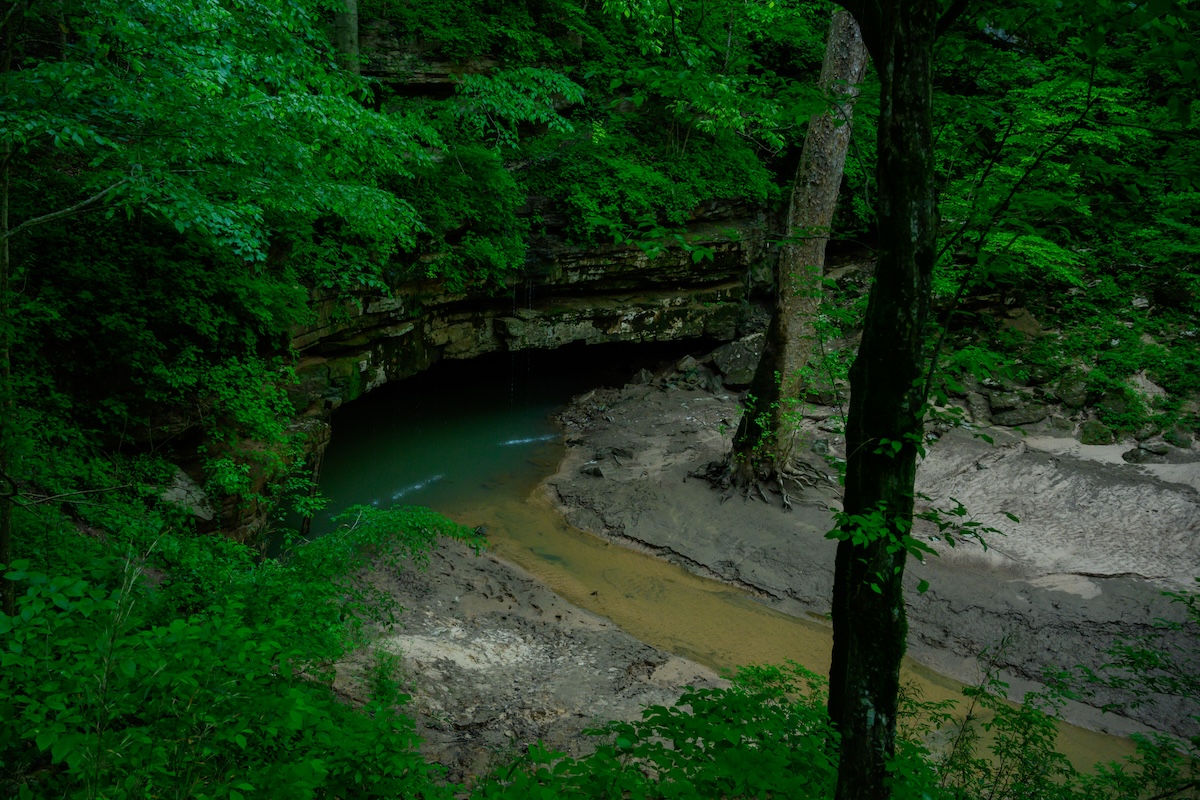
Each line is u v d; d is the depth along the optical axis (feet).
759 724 12.85
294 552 22.03
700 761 11.29
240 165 22.84
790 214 45.44
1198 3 11.27
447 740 25.11
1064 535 43.98
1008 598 39.37
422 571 39.01
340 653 19.77
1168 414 51.52
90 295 28.04
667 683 31.96
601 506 49.80
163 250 30.66
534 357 69.15
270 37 26.09
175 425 31.14
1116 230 57.82
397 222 33.09
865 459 12.47
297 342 38.63
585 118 61.11
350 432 55.98
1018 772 18.21
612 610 39.68
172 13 20.31
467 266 51.67
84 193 29.58
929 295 12.03
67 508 24.73
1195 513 43.42
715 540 45.80
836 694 14.46
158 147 19.25
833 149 43.50
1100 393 53.93
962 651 36.45
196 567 20.98
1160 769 17.19
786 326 46.85
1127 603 37.96
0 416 17.84
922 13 11.28
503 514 49.32
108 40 18.76
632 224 57.62
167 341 31.12
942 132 16.58
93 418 29.17
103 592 9.87
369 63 50.67
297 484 34.14
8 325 18.11
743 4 54.24
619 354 72.13
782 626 38.99
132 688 9.98
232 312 33.09
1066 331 58.23
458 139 51.34
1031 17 13.41
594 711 28.94
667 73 18.29
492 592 38.91
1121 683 21.61
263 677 11.19
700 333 66.13
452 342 55.26
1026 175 15.15
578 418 64.54
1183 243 55.52
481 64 54.95
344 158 30.09
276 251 36.76
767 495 48.83
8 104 16.71
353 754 11.00
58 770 12.16
